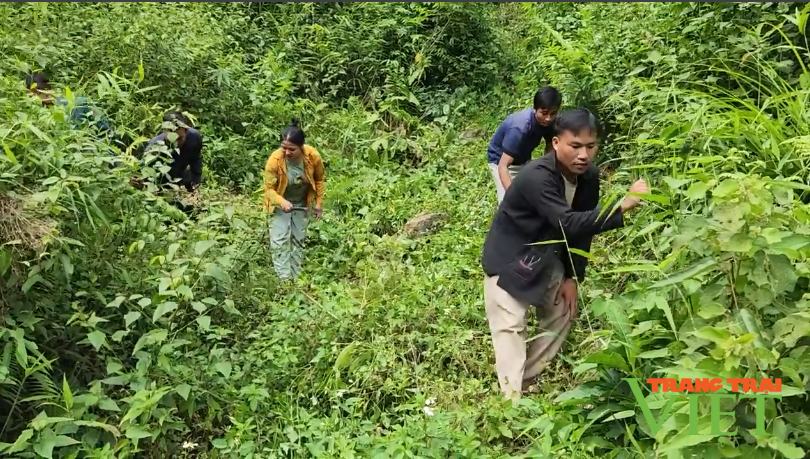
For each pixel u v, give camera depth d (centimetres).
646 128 488
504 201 365
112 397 349
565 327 385
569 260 374
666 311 264
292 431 334
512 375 363
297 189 565
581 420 301
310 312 439
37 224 313
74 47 745
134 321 366
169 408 337
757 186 240
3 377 298
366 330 431
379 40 998
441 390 372
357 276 554
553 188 340
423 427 315
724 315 246
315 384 385
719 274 262
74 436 320
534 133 500
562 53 670
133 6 848
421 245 595
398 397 378
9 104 365
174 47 791
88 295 352
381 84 976
